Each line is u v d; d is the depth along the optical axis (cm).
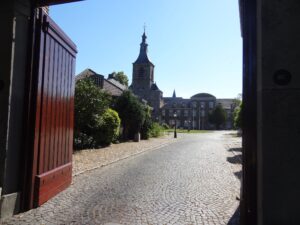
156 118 9188
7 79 568
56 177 736
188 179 980
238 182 939
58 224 532
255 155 434
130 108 2544
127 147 1994
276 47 391
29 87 614
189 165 1309
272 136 386
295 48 388
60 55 754
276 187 381
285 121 385
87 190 791
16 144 593
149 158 1533
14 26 574
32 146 616
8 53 568
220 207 657
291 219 375
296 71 386
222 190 823
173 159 1515
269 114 388
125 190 802
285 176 380
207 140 3391
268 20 394
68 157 839
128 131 2608
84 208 631
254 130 438
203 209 641
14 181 588
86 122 1667
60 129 769
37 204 629
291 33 389
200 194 775
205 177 1023
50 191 697
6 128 564
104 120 1823
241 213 486
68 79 823
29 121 615
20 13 589
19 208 594
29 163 613
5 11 571
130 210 625
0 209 540
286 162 381
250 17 448
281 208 378
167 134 4656
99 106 1703
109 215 589
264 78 392
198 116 10456
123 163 1319
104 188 819
